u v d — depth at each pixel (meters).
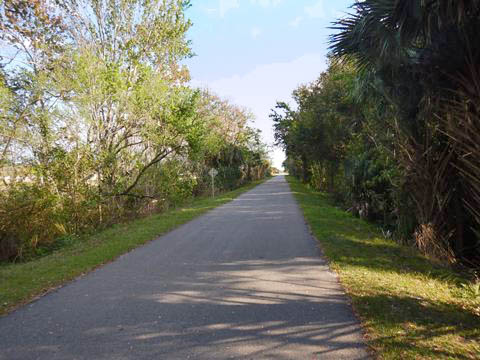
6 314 4.49
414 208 8.60
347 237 9.23
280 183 49.28
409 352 3.24
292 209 16.12
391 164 10.05
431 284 5.64
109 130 15.27
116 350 3.45
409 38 5.75
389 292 5.00
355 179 14.09
